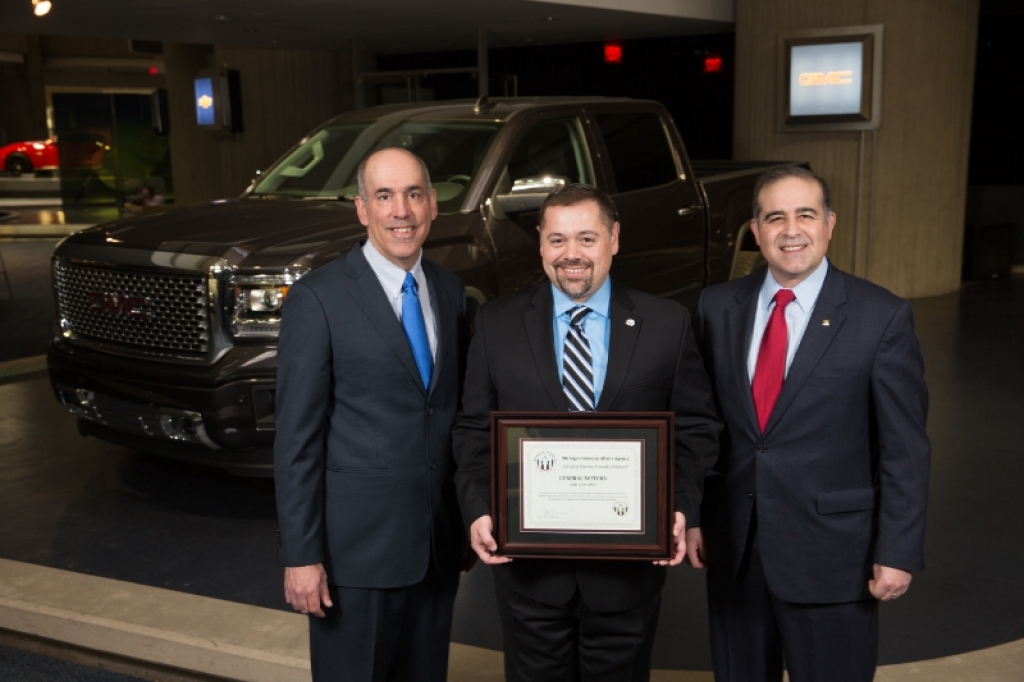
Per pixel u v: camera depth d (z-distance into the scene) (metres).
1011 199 11.11
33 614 3.42
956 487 4.63
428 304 2.55
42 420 5.98
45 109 26.45
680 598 3.69
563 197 2.26
